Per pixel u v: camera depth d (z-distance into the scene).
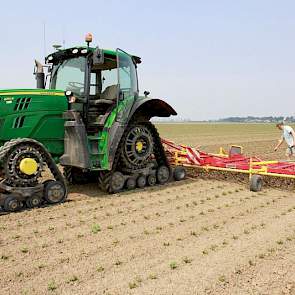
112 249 4.53
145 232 5.14
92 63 7.05
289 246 4.73
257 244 4.77
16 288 3.55
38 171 6.10
